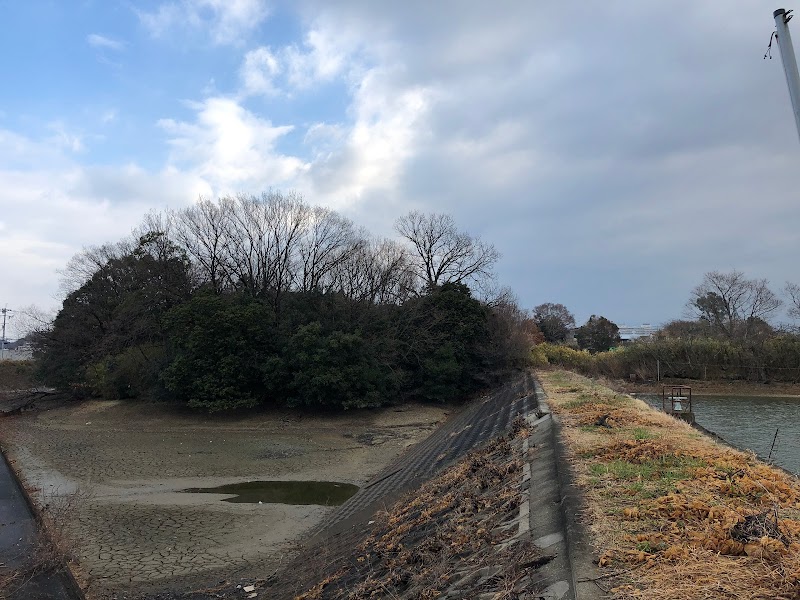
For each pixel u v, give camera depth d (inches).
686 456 309.1
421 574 249.4
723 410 1497.3
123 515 577.3
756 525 180.1
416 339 1501.0
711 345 2048.5
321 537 486.3
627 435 408.8
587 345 3403.1
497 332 1649.9
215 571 423.5
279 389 1327.5
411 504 445.4
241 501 658.2
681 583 151.1
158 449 1003.9
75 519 554.9
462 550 251.6
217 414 1322.6
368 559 331.3
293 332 1359.5
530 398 861.2
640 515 212.7
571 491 257.4
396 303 1631.4
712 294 2847.0
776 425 1203.9
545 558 191.5
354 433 1182.3
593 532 199.6
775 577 145.9
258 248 1540.4
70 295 1713.8
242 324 1295.5
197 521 559.2
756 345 2023.9
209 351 1288.1
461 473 455.8
